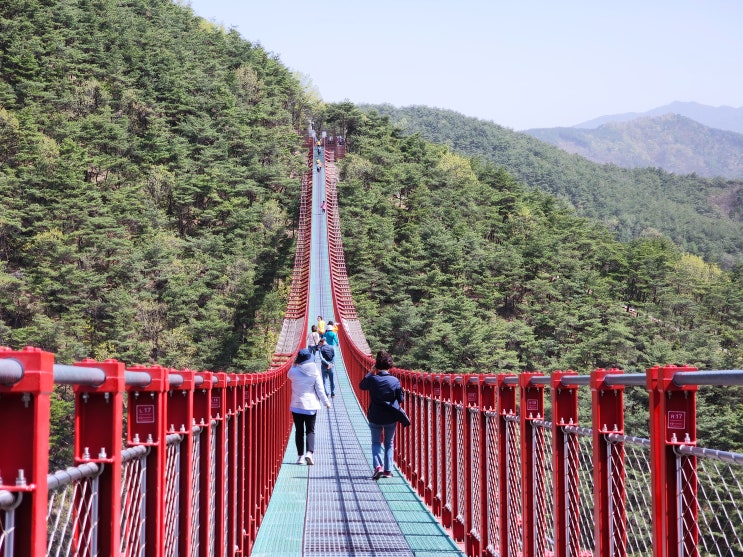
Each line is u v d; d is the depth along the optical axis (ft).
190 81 482.69
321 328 106.11
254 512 30.25
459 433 29.58
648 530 12.17
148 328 235.40
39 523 7.37
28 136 304.71
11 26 406.21
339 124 559.38
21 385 7.34
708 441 90.94
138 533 12.41
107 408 10.23
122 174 358.02
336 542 29.09
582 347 257.75
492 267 381.19
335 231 316.81
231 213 363.35
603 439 14.05
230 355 248.52
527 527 18.86
